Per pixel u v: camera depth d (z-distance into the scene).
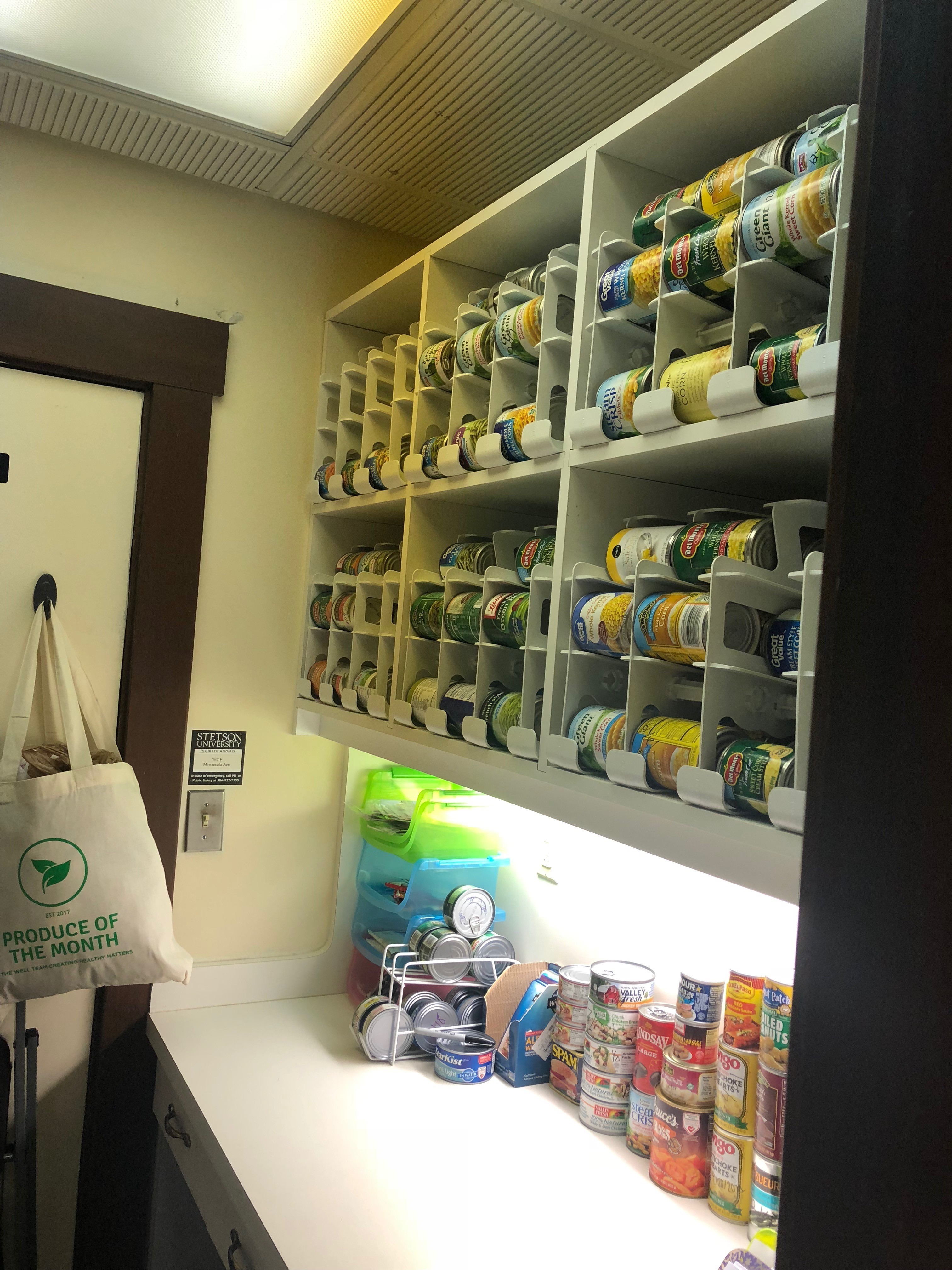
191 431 1.86
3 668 1.73
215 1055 1.66
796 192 0.85
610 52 1.31
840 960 0.34
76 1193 1.82
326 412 1.97
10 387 1.74
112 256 1.79
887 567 0.34
